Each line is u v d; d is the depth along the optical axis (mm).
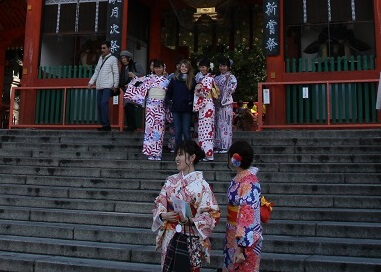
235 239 3697
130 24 13328
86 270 5074
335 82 10359
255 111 15344
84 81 12188
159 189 7289
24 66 12516
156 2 14320
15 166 8414
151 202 6910
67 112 12070
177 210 3762
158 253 5258
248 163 3783
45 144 9352
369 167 7242
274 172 7402
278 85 10844
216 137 8469
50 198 7234
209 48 15602
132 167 8141
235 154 3771
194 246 3740
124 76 10164
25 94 12328
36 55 12555
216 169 7703
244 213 3568
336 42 10961
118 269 4977
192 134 8758
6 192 7621
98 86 9922
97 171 7996
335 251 5191
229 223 3799
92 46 12602
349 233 5551
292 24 11203
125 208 6734
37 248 5723
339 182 7020
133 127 10188
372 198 6238
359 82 10328
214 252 5312
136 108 11102
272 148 8312
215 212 3781
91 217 6422
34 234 6160
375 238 5465
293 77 10844
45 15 12852
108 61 9875
